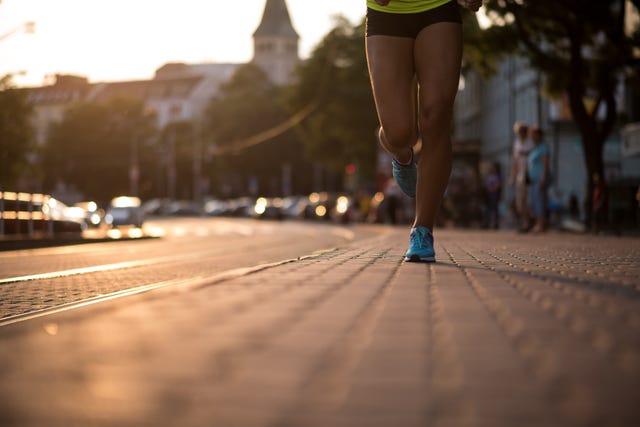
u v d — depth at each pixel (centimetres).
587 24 2811
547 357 272
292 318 374
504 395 216
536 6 2794
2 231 2672
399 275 585
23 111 5900
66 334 344
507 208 6016
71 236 3097
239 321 367
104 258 2025
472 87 9369
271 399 214
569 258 812
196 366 264
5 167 5875
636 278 556
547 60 2933
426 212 728
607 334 320
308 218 8044
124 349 302
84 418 197
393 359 271
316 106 7281
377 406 206
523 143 2169
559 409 199
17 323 483
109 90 17762
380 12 695
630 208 3319
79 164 11925
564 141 5291
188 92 18625
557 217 3738
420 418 194
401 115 700
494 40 2909
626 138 3916
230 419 194
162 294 483
